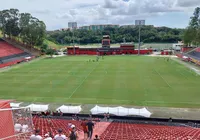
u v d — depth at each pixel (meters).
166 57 90.06
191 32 95.56
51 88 42.81
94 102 34.78
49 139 11.62
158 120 26.38
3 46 93.50
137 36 183.75
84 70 60.81
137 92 39.44
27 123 10.39
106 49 107.00
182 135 17.28
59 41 192.75
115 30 191.88
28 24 102.50
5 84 46.44
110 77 51.53
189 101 34.56
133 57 91.81
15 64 75.19
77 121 23.59
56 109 31.31
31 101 35.53
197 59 74.38
